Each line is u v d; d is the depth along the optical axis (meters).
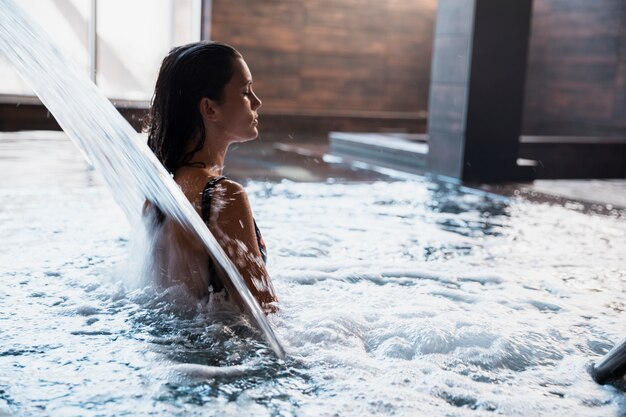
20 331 1.69
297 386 1.45
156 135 1.88
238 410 1.33
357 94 12.99
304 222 3.66
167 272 1.91
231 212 1.77
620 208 4.86
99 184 4.54
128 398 1.35
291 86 12.51
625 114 11.03
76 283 2.13
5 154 6.14
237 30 11.97
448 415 1.35
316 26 12.49
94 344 1.62
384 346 1.73
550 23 12.23
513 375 1.60
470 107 6.42
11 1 1.91
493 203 4.86
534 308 2.22
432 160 6.87
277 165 6.86
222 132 1.87
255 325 1.74
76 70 1.81
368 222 3.79
